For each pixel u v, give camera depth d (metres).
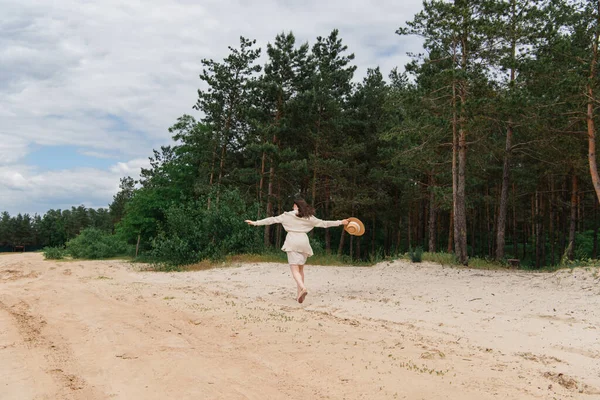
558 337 6.61
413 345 5.77
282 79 31.88
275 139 32.84
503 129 27.52
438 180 34.75
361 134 38.22
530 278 12.91
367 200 34.94
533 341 6.45
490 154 26.77
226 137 33.53
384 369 4.65
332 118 32.88
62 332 6.41
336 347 5.51
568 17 22.30
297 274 8.81
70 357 5.16
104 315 7.54
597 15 21.23
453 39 21.94
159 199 34.72
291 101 31.17
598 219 42.56
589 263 13.45
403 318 8.17
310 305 9.69
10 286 12.34
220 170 33.19
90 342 5.80
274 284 13.41
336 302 9.95
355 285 13.05
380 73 39.59
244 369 4.66
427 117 22.36
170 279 15.52
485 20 20.61
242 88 33.22
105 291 11.01
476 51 21.58
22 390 4.07
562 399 3.94
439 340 6.36
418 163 27.41
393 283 13.33
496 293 10.57
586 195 39.00
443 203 29.81
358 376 4.42
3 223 100.62
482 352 5.72
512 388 4.16
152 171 36.00
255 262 20.00
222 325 6.80
